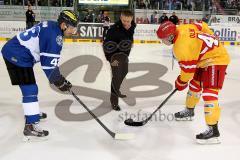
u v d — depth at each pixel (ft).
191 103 12.29
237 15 48.62
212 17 48.14
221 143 10.59
